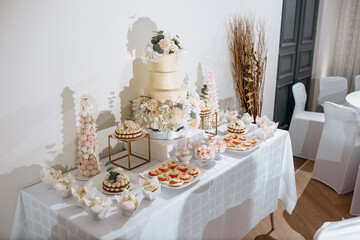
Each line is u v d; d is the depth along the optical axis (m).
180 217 1.53
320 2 4.39
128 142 1.75
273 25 3.50
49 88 1.66
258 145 2.06
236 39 2.92
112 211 1.39
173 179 1.57
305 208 2.80
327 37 4.87
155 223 1.39
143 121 1.95
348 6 4.84
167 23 2.22
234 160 1.90
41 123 1.66
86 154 1.69
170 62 1.91
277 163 2.37
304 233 2.46
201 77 2.65
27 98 1.58
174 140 1.94
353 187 3.08
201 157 1.77
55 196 1.53
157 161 1.92
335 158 3.05
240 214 2.07
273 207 2.49
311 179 3.34
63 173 1.80
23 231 1.64
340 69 5.13
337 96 4.45
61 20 1.63
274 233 2.46
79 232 1.30
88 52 1.79
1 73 1.47
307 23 4.23
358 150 2.93
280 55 3.76
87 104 1.63
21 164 1.62
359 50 4.88
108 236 1.22
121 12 1.91
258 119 2.45
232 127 2.30
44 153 1.71
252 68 2.99
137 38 2.03
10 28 1.46
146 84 2.17
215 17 2.65
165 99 1.90
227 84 3.00
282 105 4.20
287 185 2.53
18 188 1.63
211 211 1.77
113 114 2.01
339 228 1.30
